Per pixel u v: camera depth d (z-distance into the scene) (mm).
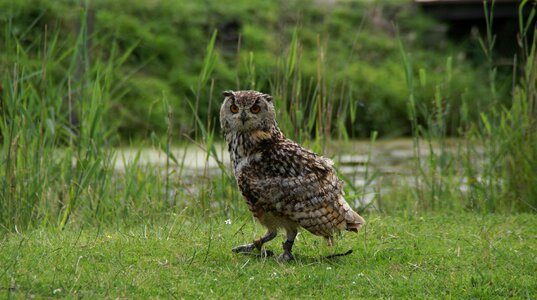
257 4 32625
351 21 33656
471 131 15234
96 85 13336
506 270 9891
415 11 34656
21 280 8758
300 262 10078
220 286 8984
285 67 13523
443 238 11562
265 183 9875
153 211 13141
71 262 9680
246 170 10039
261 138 10062
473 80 30156
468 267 10047
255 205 10094
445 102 15812
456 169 15242
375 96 28938
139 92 26094
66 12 26344
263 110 10055
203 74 13430
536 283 9273
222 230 11797
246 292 8797
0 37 25078
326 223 9953
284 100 13539
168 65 28312
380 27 33938
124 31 28297
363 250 10867
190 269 9617
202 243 10930
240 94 10195
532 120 14289
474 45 33188
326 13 33656
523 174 14234
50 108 13461
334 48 31562
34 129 12945
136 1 30094
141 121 25141
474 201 14344
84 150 14078
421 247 11008
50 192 13141
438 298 8820
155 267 9625
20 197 12492
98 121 13305
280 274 9469
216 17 31141
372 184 17109
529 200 14148
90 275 9117
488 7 32156
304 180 9852
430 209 14305
